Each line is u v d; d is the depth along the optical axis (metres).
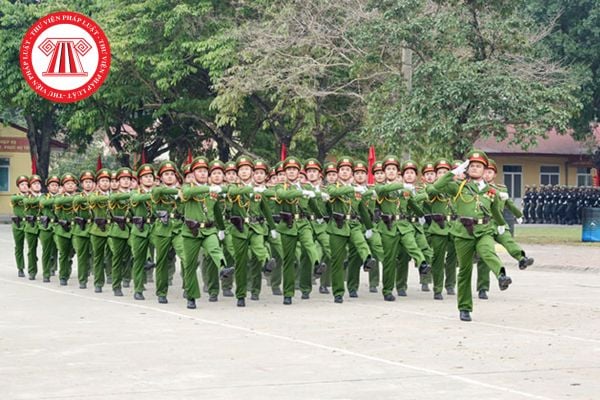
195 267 23.41
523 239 49.00
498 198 20.95
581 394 13.92
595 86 57.59
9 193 81.25
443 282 25.67
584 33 56.69
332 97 53.28
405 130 41.88
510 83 41.31
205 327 20.28
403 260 26.19
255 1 54.19
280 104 50.72
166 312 22.75
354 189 24.77
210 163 24.03
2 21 62.09
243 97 51.66
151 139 62.81
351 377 15.08
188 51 54.44
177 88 57.91
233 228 23.70
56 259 31.75
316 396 13.79
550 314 22.17
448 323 20.81
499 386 14.45
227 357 16.77
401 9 43.06
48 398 13.73
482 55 43.88
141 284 25.42
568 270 33.84
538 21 57.25
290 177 24.62
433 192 25.02
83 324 20.70
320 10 49.47
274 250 26.06
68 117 63.50
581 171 79.75
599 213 46.75
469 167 21.17
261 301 25.03
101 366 16.00
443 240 25.12
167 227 24.31
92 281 30.09
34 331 19.70
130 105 58.25
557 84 47.50
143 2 55.69
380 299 25.53
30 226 30.70
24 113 64.56
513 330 19.78
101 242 26.97
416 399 13.59
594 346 17.88
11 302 24.67
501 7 43.91
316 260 24.27
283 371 15.55
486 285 25.27
